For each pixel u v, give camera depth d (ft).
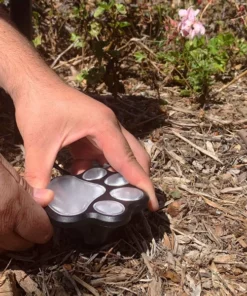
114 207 2.14
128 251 2.39
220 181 2.86
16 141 3.03
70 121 2.35
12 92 2.53
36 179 2.26
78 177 2.29
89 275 2.27
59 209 2.15
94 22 3.93
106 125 2.33
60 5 4.29
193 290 2.26
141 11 4.14
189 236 2.51
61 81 2.56
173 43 3.94
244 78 3.90
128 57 3.92
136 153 2.45
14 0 2.88
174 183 2.83
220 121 3.35
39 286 2.22
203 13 4.28
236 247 2.47
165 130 3.26
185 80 3.63
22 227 2.07
